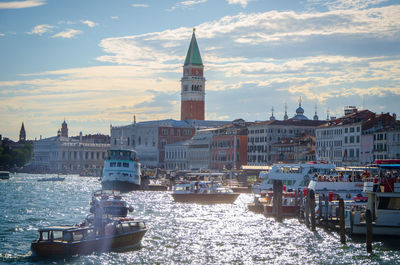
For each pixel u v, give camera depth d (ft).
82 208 417.69
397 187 262.26
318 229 296.10
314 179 338.13
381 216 263.08
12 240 272.31
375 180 268.21
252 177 609.01
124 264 226.79
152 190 632.79
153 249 251.80
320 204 296.10
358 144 627.46
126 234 248.93
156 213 376.48
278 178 405.80
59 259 231.50
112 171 602.85
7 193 593.42
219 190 451.12
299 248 256.73
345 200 319.27
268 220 335.88
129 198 504.02
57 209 409.08
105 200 339.16
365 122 625.41
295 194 336.29
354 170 332.60
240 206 425.28
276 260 237.25
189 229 305.12
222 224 322.55
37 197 534.78
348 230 279.49
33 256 234.58
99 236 243.19
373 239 264.72
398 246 257.34
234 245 263.70
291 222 325.42
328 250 251.80
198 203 448.65
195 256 242.17
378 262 233.76
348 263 232.73
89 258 232.94
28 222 333.21
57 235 237.04
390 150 578.66
